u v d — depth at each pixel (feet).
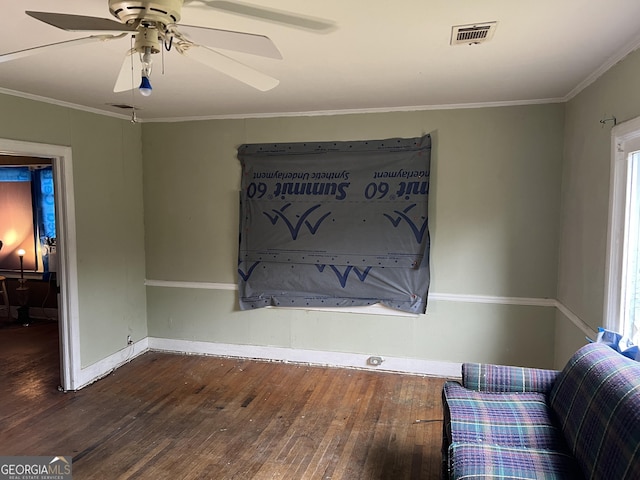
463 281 12.92
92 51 7.80
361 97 11.55
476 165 12.57
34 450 9.50
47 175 18.56
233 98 11.66
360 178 13.33
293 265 14.01
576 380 7.22
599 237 9.15
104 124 13.44
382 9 6.07
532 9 6.11
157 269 15.28
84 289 12.80
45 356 14.97
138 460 9.16
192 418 10.89
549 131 12.01
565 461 6.41
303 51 7.82
